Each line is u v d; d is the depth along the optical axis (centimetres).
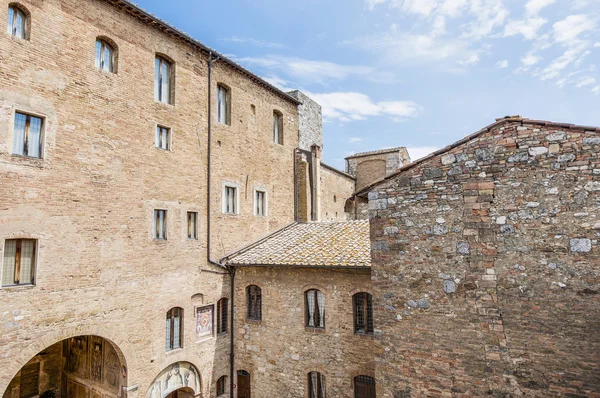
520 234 1071
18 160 1225
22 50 1253
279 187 2417
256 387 1848
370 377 1579
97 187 1437
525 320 1048
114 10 1545
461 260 1139
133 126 1583
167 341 1673
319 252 1762
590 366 969
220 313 1916
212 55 1978
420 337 1177
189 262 1775
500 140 1117
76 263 1353
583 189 1009
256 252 1977
